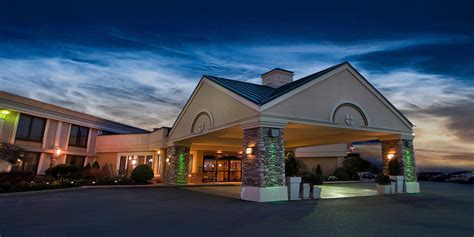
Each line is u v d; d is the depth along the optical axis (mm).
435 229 6055
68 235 5277
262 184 10141
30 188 13156
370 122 13812
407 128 15336
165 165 20641
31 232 5477
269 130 10641
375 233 5613
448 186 21141
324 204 9656
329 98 12648
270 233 5508
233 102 12422
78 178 18125
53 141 21453
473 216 7789
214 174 23797
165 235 5328
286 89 12516
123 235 5309
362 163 41844
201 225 6203
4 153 15508
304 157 33188
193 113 16625
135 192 13969
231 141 20406
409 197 12617
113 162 24734
